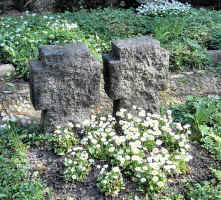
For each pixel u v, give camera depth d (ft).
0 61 8.45
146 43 5.60
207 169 5.21
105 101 7.29
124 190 4.74
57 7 14.08
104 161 5.23
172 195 4.69
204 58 9.04
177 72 8.82
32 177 4.89
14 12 14.52
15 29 9.34
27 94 7.16
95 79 5.62
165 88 6.01
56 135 5.59
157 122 5.56
